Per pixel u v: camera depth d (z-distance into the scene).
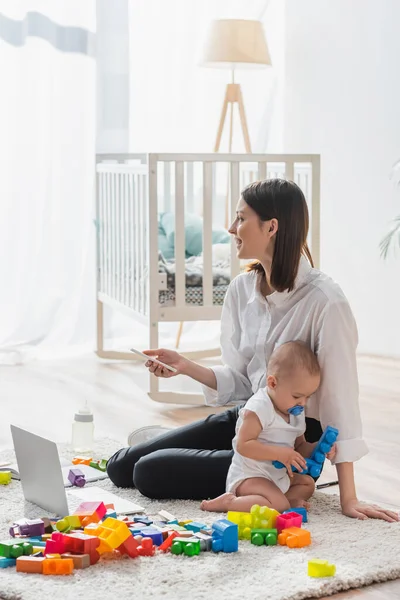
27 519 2.01
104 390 3.66
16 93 4.17
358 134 4.46
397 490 2.38
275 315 2.23
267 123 4.80
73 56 4.26
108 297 4.21
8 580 1.74
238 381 2.38
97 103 4.34
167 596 1.66
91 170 4.37
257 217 2.14
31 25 4.16
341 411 2.11
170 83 4.56
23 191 4.23
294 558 1.84
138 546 1.86
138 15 4.44
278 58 4.78
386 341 4.43
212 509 2.13
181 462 2.20
